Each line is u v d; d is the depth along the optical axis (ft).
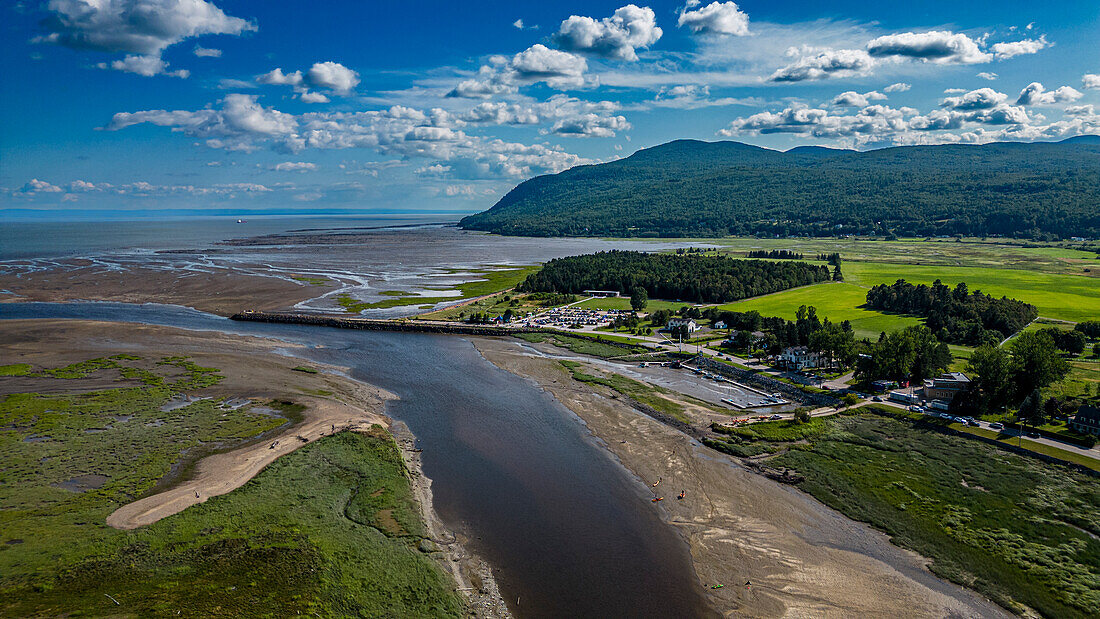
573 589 182.09
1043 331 400.06
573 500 236.02
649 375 421.59
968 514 222.89
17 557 182.19
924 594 180.96
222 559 185.78
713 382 403.95
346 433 289.94
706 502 235.40
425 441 293.84
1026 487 240.94
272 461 256.73
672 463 270.05
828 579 188.03
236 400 336.49
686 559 198.29
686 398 363.97
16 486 229.25
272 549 191.83
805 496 240.73
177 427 294.46
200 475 241.35
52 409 313.32
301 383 376.68
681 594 180.96
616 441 295.89
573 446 289.53
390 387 381.81
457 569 190.49
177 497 222.07
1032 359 321.52
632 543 206.90
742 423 314.76
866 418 322.96
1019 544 203.82
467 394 369.09
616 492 242.99
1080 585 182.19
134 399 333.62
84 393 342.64
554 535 211.20
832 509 230.27
